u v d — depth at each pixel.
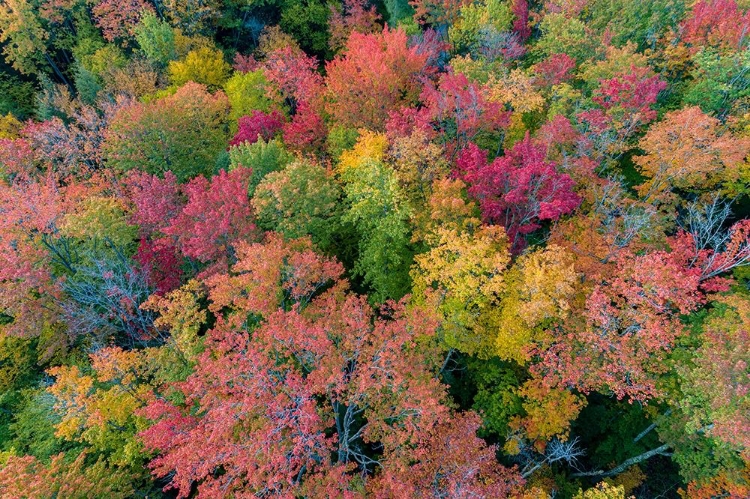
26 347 30.70
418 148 27.44
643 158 26.62
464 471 18.83
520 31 46.19
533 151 24.41
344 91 35.56
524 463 25.88
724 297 21.27
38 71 52.25
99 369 23.27
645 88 27.94
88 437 22.61
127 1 49.19
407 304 25.97
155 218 29.81
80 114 43.16
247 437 18.20
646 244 23.84
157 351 24.09
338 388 18.62
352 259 33.16
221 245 27.44
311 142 37.22
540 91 34.84
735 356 18.28
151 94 47.16
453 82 29.94
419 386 19.33
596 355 21.92
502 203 25.17
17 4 46.97
